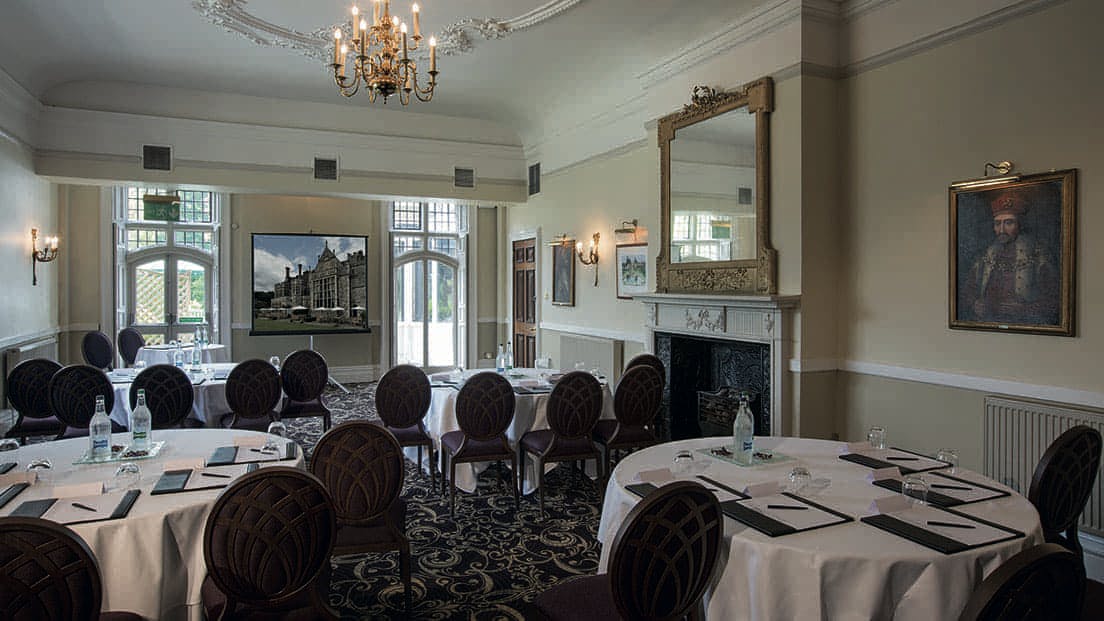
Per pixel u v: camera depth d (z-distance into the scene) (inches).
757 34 187.9
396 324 412.5
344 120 311.1
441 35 212.2
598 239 289.1
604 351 280.1
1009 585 58.9
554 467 220.2
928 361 159.6
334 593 130.8
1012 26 141.4
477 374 174.2
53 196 312.5
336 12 196.5
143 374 188.5
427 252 417.4
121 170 278.4
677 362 227.0
